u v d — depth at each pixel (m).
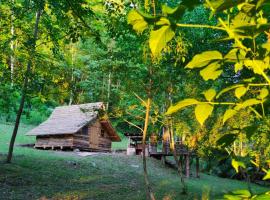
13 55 15.45
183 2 0.83
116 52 14.38
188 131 16.36
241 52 0.97
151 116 16.25
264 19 1.03
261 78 1.05
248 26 0.92
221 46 11.09
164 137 19.97
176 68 13.38
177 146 26.81
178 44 9.47
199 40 12.12
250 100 1.04
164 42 0.86
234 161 1.16
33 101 18.38
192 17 12.71
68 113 32.91
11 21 14.27
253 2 0.92
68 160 22.19
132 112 16.67
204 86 13.44
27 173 16.88
